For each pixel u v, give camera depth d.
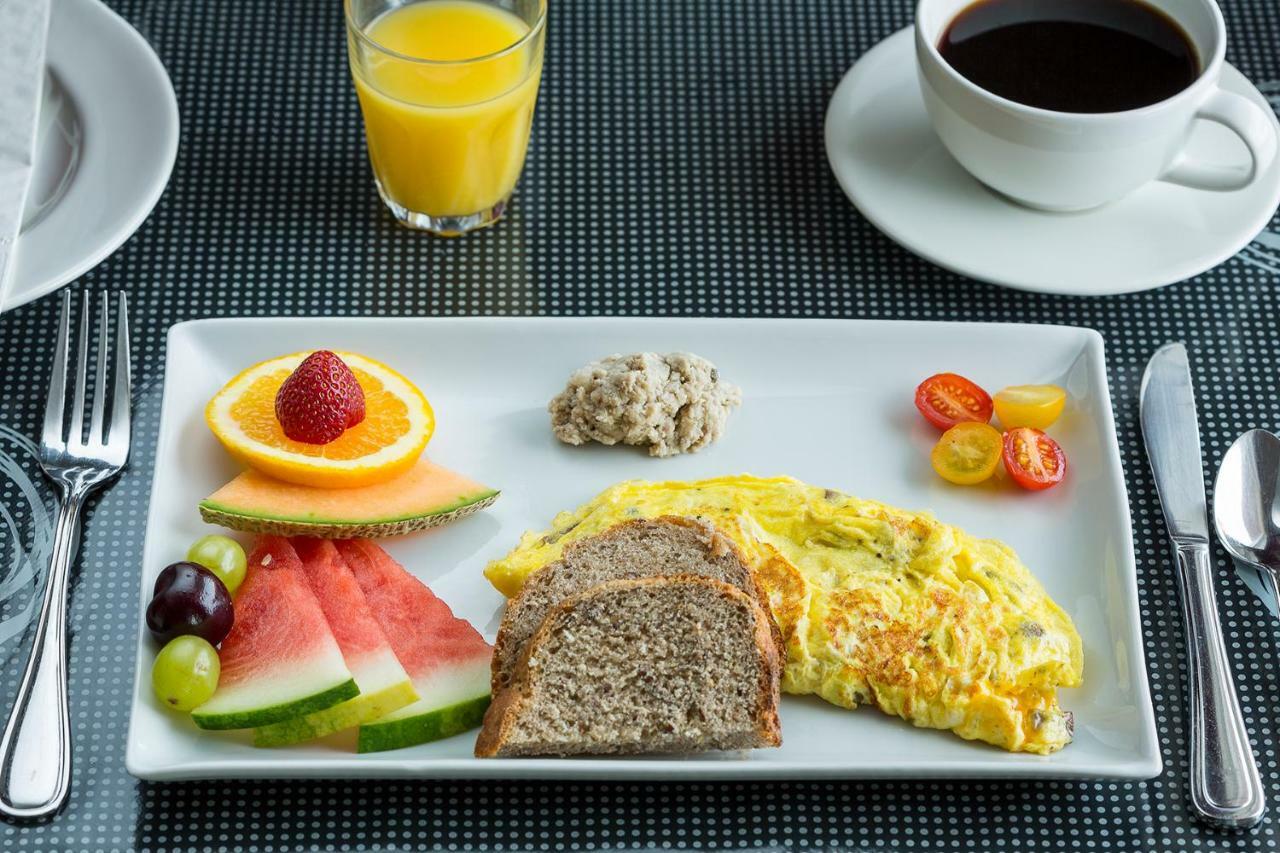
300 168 0.79
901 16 0.85
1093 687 0.65
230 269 0.76
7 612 0.67
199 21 0.83
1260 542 0.69
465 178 0.75
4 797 0.61
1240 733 0.64
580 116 0.81
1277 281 0.77
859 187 0.76
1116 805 0.63
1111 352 0.75
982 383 0.72
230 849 0.62
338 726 0.62
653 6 0.84
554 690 0.62
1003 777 0.62
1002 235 0.74
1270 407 0.73
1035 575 0.67
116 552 0.68
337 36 0.83
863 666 0.63
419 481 0.68
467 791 0.63
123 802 0.62
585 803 0.63
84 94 0.74
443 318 0.71
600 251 0.77
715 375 0.71
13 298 0.69
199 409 0.70
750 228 0.78
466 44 0.75
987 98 0.71
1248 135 0.71
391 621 0.65
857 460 0.70
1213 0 0.72
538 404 0.71
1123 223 0.75
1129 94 0.73
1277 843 0.63
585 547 0.66
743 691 0.62
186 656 0.61
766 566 0.65
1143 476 0.72
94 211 0.72
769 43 0.83
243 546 0.67
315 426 0.67
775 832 0.63
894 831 0.63
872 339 0.72
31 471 0.70
